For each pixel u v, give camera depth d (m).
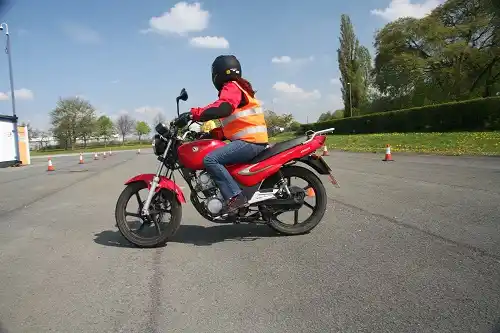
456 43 45.78
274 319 2.96
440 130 31.88
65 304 3.34
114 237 5.47
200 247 4.83
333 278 3.68
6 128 24.47
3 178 15.63
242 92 4.80
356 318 2.93
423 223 5.46
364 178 10.48
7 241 5.39
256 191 4.98
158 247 4.91
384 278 3.62
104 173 16.17
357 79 72.69
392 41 52.31
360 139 31.83
